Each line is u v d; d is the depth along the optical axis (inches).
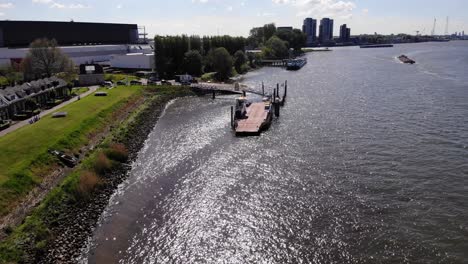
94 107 3998.5
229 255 1738.4
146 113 4343.0
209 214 2085.4
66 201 2140.7
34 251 1706.4
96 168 2571.4
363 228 1895.9
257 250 1768.0
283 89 5846.5
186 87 5743.1
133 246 1811.0
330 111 4261.8
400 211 2034.9
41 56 5762.8
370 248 1747.0
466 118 3730.3
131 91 5201.8
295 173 2566.4
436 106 4291.3
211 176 2566.4
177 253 1759.4
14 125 3339.1
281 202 2183.8
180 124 3932.1
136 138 3415.4
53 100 4323.3
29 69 5772.6
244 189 2362.2
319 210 2080.5
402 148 2952.8
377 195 2215.8
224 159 2866.6
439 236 1812.3
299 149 3026.6
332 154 2886.3
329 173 2541.8
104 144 3002.0
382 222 1940.2
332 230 1893.5
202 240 1854.1
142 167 2746.1
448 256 1675.7
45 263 1659.7
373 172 2529.5
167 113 4478.3
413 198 2166.6
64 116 3531.0
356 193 2250.2
